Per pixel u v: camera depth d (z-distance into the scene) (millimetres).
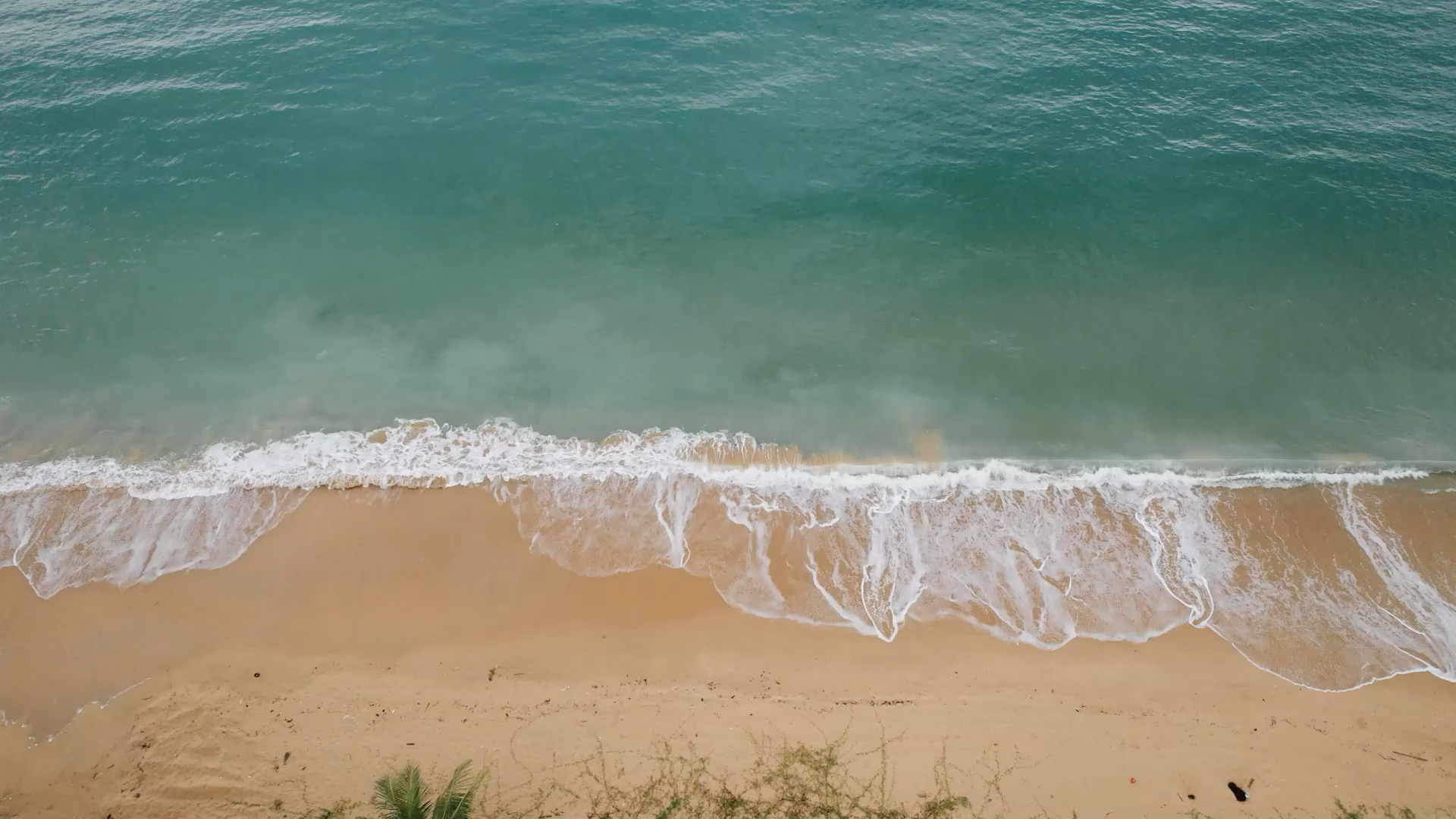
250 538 21781
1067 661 19844
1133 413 25594
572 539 21953
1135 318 28359
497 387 25969
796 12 41062
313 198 32062
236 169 32969
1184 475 23891
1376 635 20406
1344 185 32312
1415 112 35219
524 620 20281
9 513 22188
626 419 25141
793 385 26234
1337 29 39688
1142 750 18141
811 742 18125
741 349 27297
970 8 41406
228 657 19422
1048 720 18688
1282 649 20125
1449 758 18094
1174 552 22016
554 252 30312
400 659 19500
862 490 23344
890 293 29078
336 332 27531
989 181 32719
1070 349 27422
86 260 29453
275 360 26578
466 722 18359
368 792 17016
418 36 39469
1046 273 29750
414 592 20766
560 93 36469
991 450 24562
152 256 29734
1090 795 17297
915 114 35469
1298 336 27734
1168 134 34469
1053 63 37938
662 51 38656
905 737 18281
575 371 26516
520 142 34312
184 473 23281
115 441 24078
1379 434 25031
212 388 25656
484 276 29453
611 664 19531
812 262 30031
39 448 23844
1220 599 21078
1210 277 29516
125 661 19266
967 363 26984
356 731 18109
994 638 20250
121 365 26266
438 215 31562
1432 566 21797
